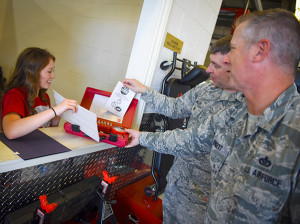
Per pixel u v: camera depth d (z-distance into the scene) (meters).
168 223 1.34
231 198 0.73
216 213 0.77
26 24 3.61
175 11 1.59
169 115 1.44
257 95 0.71
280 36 0.62
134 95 1.47
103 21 2.74
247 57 0.68
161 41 1.46
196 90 1.39
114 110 1.38
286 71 0.66
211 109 1.16
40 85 1.52
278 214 0.61
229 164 0.77
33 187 1.00
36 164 0.96
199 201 1.21
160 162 1.61
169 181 1.35
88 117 1.07
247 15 0.71
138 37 1.48
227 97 1.09
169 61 1.78
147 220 1.47
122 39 2.60
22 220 0.82
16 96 1.32
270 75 0.66
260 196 0.63
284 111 0.65
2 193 0.89
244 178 0.69
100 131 1.26
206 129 1.01
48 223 0.84
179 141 1.09
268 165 0.63
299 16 2.46
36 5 3.41
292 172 0.59
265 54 0.64
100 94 1.40
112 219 1.13
